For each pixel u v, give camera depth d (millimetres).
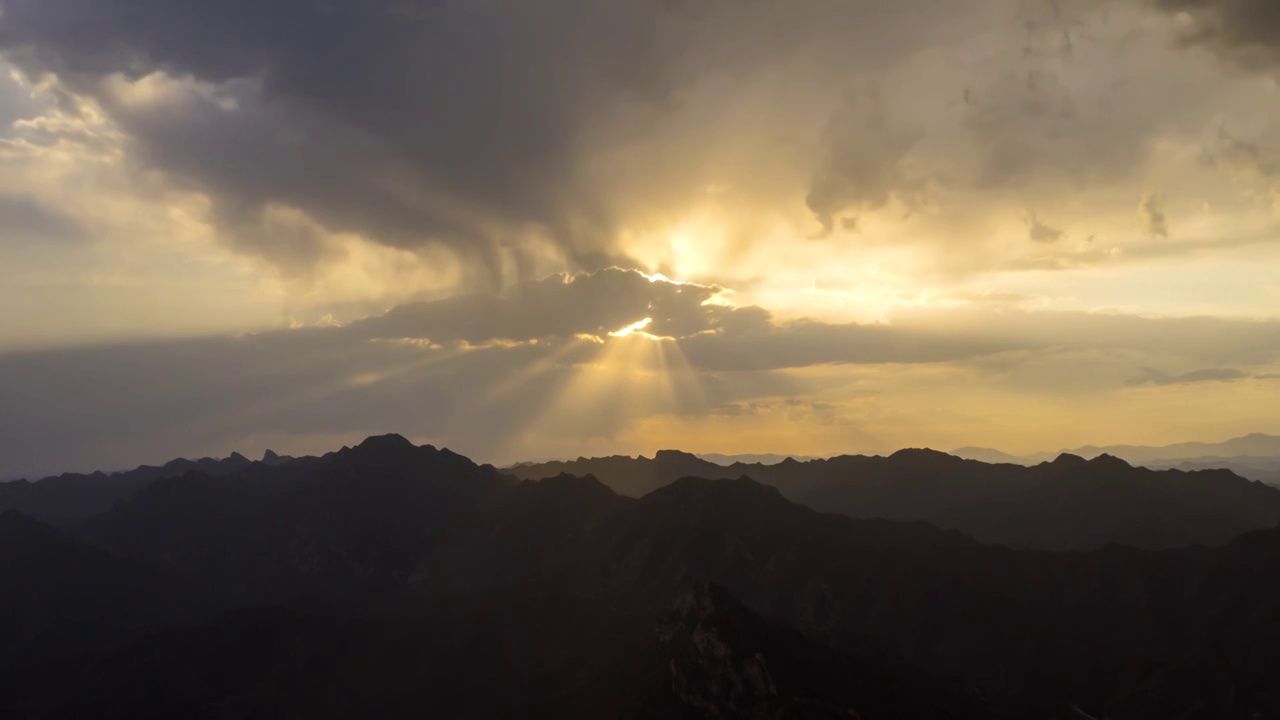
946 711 120188
